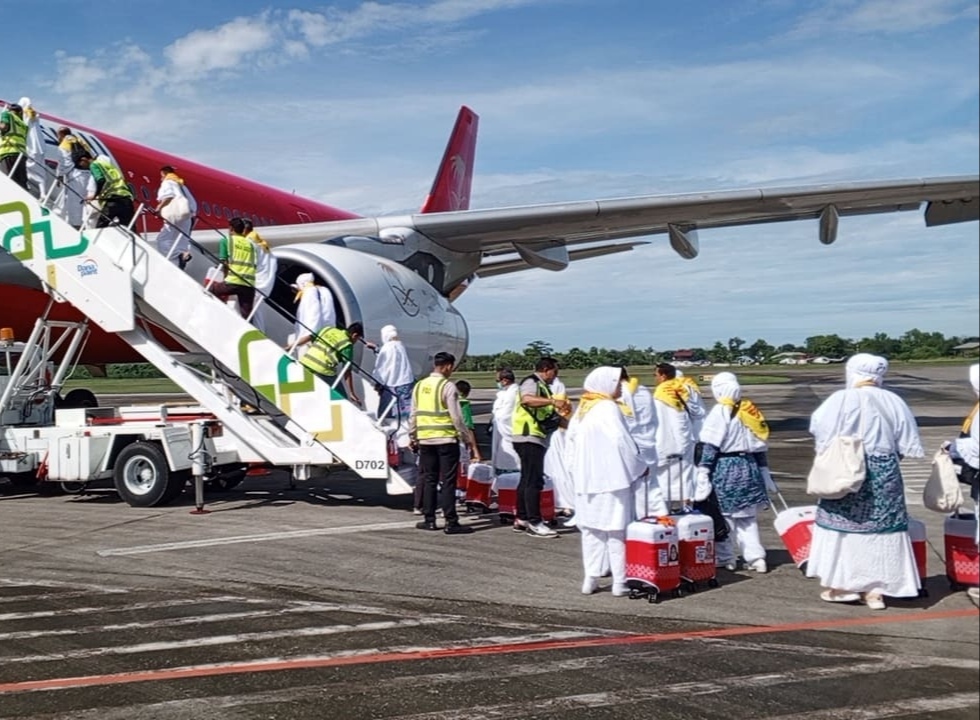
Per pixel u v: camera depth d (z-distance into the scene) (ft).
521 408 26.14
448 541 25.49
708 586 19.88
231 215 50.60
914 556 17.85
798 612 17.54
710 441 20.93
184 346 35.04
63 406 45.85
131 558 23.35
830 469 16.55
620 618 17.56
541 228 46.11
